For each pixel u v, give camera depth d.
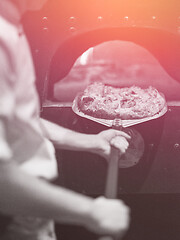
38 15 1.63
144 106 1.63
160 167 1.77
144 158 1.75
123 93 1.69
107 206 0.82
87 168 1.80
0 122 0.80
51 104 1.74
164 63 1.86
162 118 1.70
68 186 1.82
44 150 1.00
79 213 0.81
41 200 0.80
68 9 1.63
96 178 1.81
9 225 0.98
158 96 1.69
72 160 1.79
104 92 1.70
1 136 0.80
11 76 0.83
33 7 0.97
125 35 1.77
